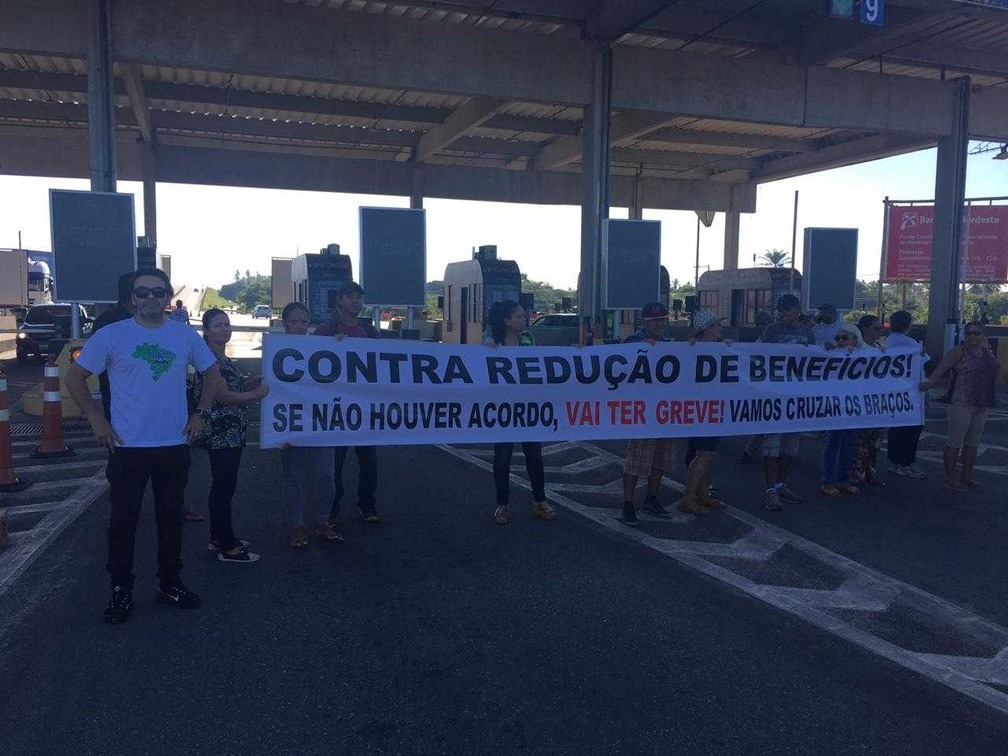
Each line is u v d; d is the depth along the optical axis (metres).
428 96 22.02
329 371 5.89
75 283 13.77
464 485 8.24
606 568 5.78
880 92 18.84
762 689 4.05
